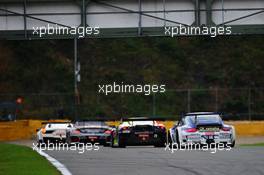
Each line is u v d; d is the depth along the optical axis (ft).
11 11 363.97
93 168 157.89
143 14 353.31
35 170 149.07
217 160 180.86
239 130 511.81
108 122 494.18
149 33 354.54
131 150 252.01
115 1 356.79
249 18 352.08
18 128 501.56
